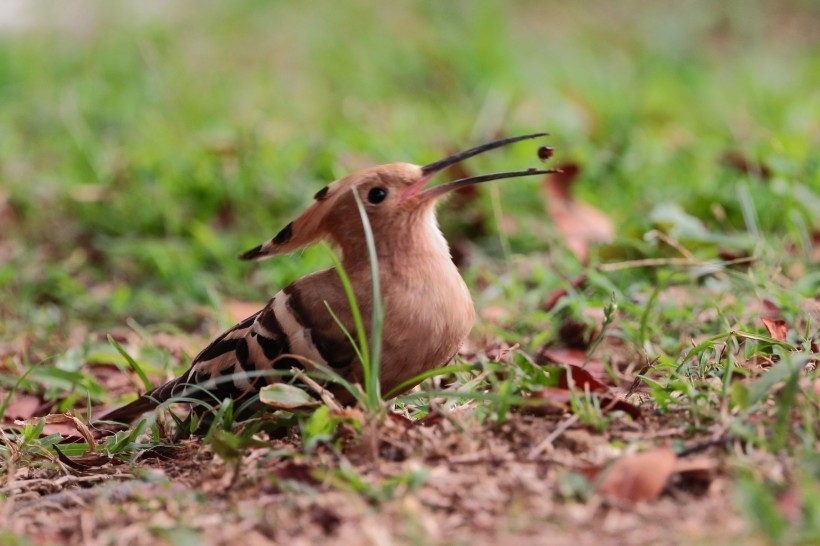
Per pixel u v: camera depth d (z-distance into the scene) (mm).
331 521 6238
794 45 22688
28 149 17391
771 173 13336
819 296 10305
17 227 14555
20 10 24078
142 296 12484
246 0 23281
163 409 8266
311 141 15648
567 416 7266
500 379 8820
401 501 6281
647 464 6336
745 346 8516
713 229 12570
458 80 19547
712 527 5852
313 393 7957
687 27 22625
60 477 7758
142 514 6672
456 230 13492
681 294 10555
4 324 11969
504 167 14516
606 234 12688
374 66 20062
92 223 14375
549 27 23266
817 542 5441
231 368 8281
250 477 7000
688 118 17344
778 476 6266
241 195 14336
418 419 7879
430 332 7965
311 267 12500
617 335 9500
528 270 12453
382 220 8234
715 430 6910
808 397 6914
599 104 17578
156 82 18641
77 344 11422
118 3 23406
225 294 12758
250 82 19844
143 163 15141
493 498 6328
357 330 7652
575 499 6262
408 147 15391
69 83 19609
